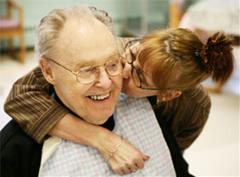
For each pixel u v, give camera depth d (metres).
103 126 1.04
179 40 0.94
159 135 1.14
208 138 3.15
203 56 0.94
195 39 0.95
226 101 3.79
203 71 0.96
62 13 0.90
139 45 1.00
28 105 1.00
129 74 1.01
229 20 3.55
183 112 1.23
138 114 1.12
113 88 0.94
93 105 0.94
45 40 0.89
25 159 0.99
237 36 3.43
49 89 1.06
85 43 0.86
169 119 1.25
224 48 0.98
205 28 3.60
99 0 5.89
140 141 1.10
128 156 1.00
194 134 1.34
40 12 5.52
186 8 4.30
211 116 3.51
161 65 0.93
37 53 0.93
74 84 0.89
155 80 0.96
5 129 1.03
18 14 5.23
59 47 0.87
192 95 1.19
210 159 2.87
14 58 5.11
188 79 0.95
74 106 0.95
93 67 0.88
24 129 0.99
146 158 1.06
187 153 2.93
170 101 1.18
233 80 3.98
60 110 1.00
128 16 6.20
